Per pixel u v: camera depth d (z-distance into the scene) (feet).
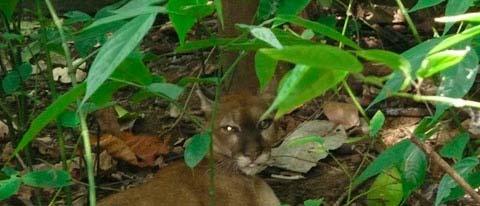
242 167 8.26
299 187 8.87
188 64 11.53
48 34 7.86
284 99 3.94
